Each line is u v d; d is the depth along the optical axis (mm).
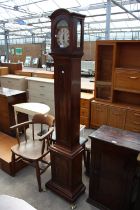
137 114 3195
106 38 4855
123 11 6281
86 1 6266
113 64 3307
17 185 2240
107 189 1822
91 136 1767
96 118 3680
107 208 1885
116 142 1652
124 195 1718
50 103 4348
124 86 3281
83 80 6172
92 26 10086
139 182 1621
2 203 960
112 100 3518
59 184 2072
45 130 3387
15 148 2254
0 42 14422
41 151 2129
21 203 961
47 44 11969
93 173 1866
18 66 5855
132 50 3242
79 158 1989
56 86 1804
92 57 11188
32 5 7285
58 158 1966
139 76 3080
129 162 1602
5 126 3174
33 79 4617
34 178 2363
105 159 1740
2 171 2492
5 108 3031
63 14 1554
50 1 6781
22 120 3180
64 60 1679
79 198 2049
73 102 1783
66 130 1865
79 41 1660
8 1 7043
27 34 13219
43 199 2035
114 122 3484
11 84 5156
